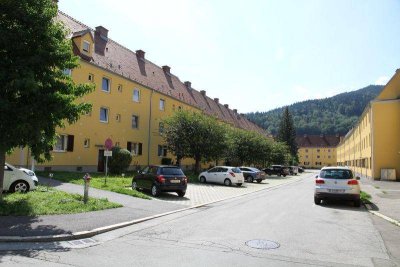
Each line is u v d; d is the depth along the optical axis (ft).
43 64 32.30
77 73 83.87
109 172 85.20
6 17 31.94
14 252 20.52
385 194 61.82
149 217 33.19
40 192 42.68
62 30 34.99
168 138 109.09
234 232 27.50
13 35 31.14
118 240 24.41
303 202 50.14
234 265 18.88
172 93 135.95
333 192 45.01
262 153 154.51
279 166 161.89
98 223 28.63
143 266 18.40
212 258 20.11
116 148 85.66
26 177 43.83
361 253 21.89
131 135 106.83
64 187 50.88
